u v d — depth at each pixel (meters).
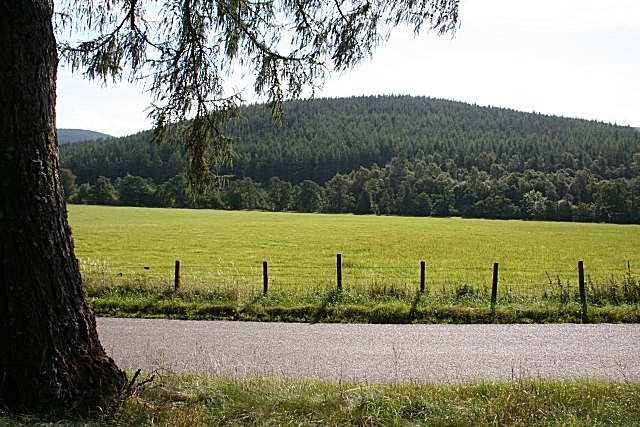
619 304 12.12
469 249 39.72
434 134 198.25
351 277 21.89
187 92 6.80
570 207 105.06
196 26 6.77
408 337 9.20
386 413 4.64
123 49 6.61
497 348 8.53
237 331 9.50
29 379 4.17
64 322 4.40
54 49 4.51
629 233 63.38
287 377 6.49
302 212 124.94
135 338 8.87
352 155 160.25
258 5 6.66
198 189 7.17
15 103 4.13
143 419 4.26
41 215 4.27
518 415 4.67
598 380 6.42
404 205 122.25
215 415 4.50
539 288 16.59
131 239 45.69
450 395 5.32
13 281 4.14
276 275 22.64
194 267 26.16
